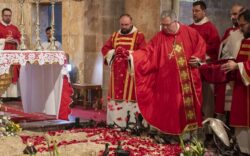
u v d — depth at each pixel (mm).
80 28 12820
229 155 6914
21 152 6852
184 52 7875
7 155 6688
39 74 9102
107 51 9148
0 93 8930
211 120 7172
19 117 10141
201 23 8773
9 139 7758
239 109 7320
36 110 9266
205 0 11945
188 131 7789
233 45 7703
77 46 12938
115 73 9070
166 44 7930
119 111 9062
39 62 8148
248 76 6984
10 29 11922
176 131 7746
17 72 11938
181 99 7773
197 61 7727
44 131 8773
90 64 12898
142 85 7887
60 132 8508
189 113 7797
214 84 8148
